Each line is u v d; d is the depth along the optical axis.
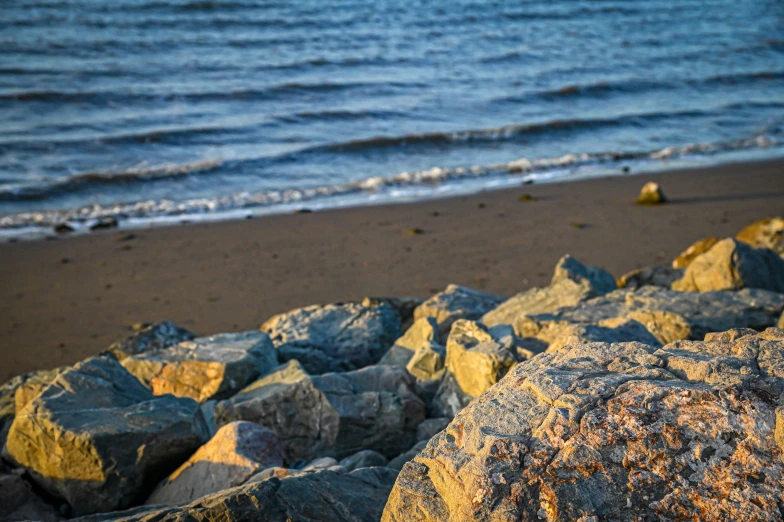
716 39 36.31
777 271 7.91
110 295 11.25
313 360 7.29
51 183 16.34
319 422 5.47
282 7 37.00
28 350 9.58
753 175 17.56
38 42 28.94
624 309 6.83
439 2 40.91
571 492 2.46
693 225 14.06
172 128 20.64
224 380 6.25
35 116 21.39
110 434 4.81
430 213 14.99
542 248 12.96
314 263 12.44
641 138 21.25
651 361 2.88
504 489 2.51
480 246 13.09
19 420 5.02
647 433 2.52
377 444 5.51
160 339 7.64
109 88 23.95
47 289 11.42
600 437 2.55
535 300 7.74
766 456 2.38
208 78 26.00
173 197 16.16
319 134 20.84
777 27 39.59
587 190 16.47
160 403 5.30
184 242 13.45
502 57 30.73
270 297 11.18
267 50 30.22
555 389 2.77
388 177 17.53
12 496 4.78
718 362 2.74
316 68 28.03
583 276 8.61
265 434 4.93
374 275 11.91
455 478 2.62
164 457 4.96
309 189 16.75
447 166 18.66
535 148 20.25
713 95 26.31
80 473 4.81
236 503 3.33
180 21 33.38
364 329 7.93
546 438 2.60
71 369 5.53
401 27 35.31
